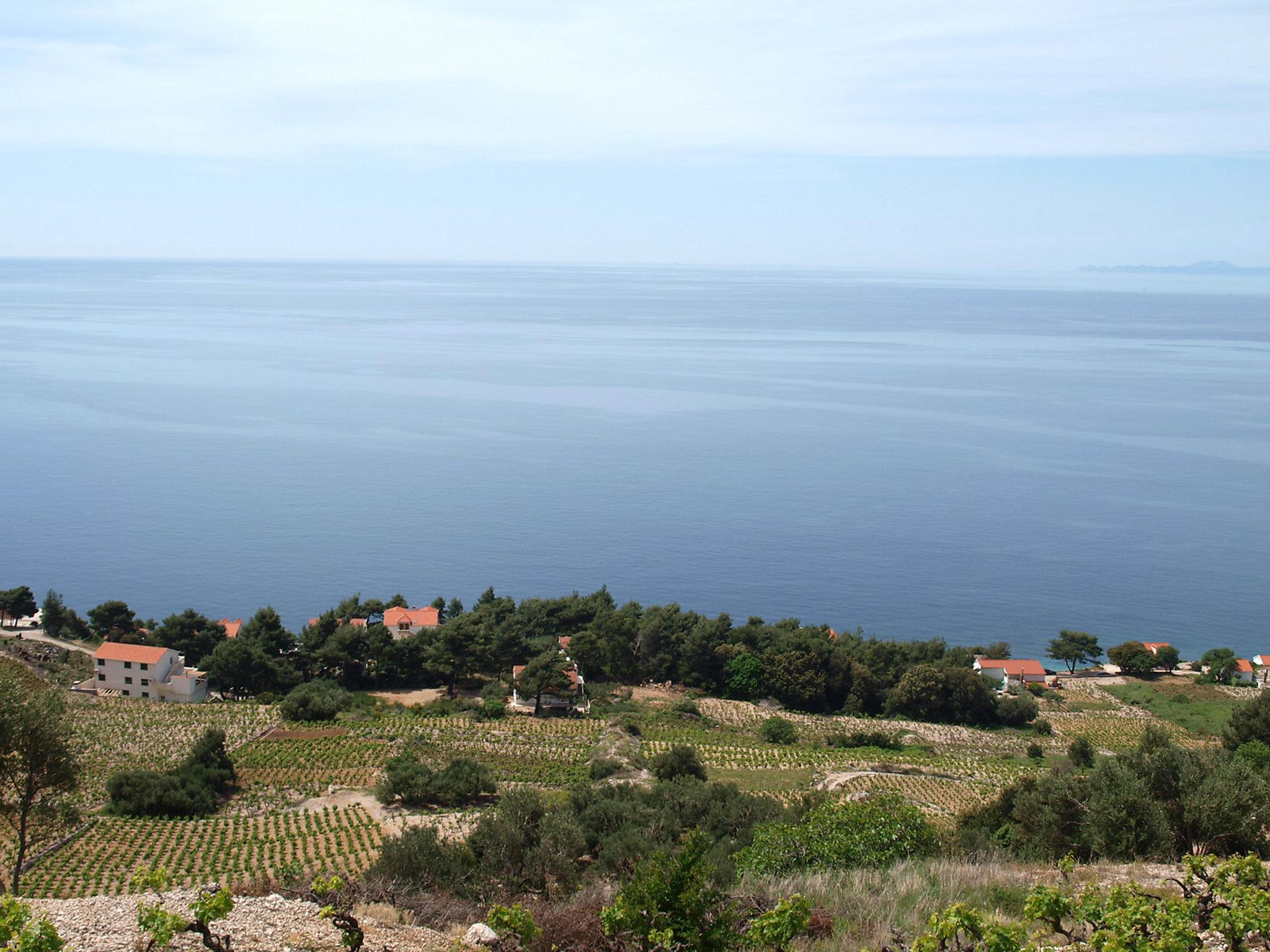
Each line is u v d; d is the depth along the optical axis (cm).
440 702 8794
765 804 4172
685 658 10119
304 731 7625
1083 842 2855
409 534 17988
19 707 3416
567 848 3319
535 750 7344
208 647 9900
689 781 5069
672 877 1689
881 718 9312
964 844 3194
